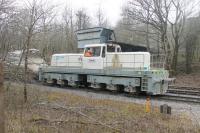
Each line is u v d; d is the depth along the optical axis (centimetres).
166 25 3497
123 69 2119
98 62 2297
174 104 1630
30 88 1903
